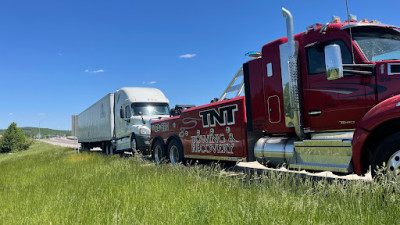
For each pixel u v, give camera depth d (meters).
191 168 6.97
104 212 4.45
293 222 3.30
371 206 3.51
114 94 19.17
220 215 3.69
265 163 6.67
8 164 17.70
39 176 10.02
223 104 7.90
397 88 4.64
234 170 8.60
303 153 5.72
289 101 5.98
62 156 19.22
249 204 3.98
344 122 5.27
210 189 5.11
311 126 5.79
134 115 15.64
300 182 4.68
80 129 29.77
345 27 5.23
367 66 4.93
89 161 13.12
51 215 4.56
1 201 6.34
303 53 5.93
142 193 5.36
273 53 6.41
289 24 6.02
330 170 5.18
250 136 7.17
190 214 3.89
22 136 69.94
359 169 4.75
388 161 4.34
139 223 3.74
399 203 3.50
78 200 5.40
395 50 5.17
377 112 4.49
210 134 8.42
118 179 7.21
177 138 10.11
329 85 5.49
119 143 17.67
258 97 6.81
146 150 14.52
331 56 4.71
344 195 3.83
